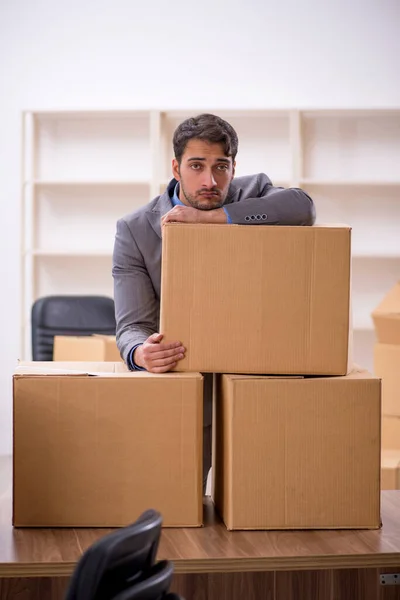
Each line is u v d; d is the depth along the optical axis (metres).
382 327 4.39
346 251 2.10
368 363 6.15
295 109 5.83
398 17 6.11
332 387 2.10
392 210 6.16
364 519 2.12
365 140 6.14
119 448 2.10
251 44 6.18
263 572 1.96
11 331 6.32
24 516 2.12
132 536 1.40
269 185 2.53
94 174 6.22
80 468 2.10
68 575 1.92
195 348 2.13
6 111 6.28
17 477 2.11
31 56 6.25
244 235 2.10
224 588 1.95
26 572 1.92
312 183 5.99
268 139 6.17
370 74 6.14
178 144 2.27
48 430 2.10
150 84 6.23
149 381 2.09
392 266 6.17
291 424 2.10
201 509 2.12
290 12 6.16
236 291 2.11
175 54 6.21
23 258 6.01
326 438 2.10
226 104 6.21
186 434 2.10
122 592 1.34
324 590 1.97
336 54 6.15
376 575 1.98
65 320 5.00
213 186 2.23
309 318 2.11
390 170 6.14
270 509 2.11
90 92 6.25
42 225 6.23
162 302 2.12
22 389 2.09
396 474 3.93
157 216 2.44
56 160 6.22
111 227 6.23
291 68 6.17
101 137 6.21
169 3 6.19
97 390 2.09
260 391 2.09
